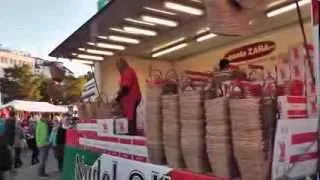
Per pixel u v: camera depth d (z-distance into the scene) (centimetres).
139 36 675
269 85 315
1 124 1027
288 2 523
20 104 2947
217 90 314
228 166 280
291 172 261
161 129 345
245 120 266
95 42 688
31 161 1661
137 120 507
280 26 661
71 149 548
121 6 501
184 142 316
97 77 845
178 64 864
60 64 843
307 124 272
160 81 371
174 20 588
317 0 261
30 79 5872
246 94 299
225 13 317
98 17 538
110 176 420
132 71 572
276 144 254
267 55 698
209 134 294
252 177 263
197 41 734
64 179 568
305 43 360
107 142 451
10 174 1178
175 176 316
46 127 1295
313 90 308
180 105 322
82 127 532
